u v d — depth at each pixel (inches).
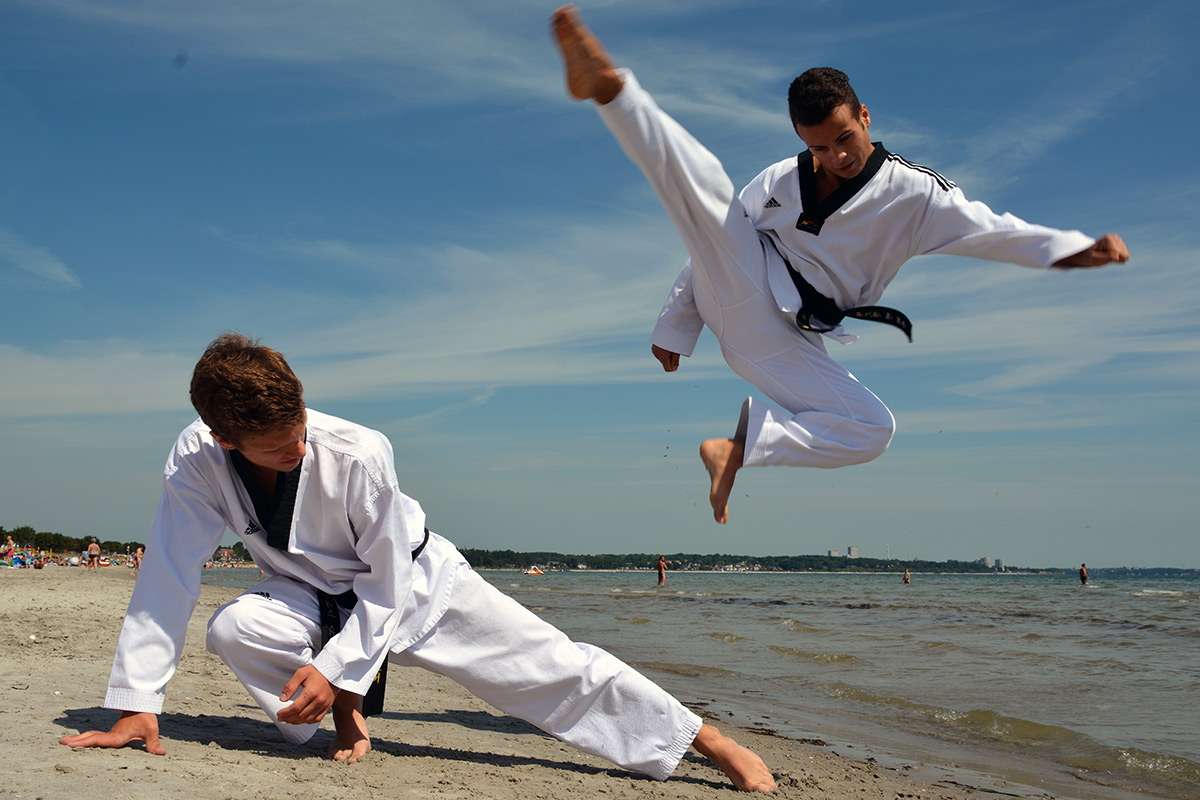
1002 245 99.1
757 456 100.3
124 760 87.3
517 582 1984.5
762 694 256.2
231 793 79.7
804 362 106.5
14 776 77.0
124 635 93.7
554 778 112.3
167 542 96.5
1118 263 93.0
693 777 123.6
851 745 184.4
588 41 89.6
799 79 97.3
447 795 93.0
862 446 103.7
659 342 120.0
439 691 208.5
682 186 97.1
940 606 876.6
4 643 189.8
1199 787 157.6
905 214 101.8
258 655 98.3
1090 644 436.8
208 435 97.7
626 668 115.1
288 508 97.2
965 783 151.6
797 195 105.4
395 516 99.7
